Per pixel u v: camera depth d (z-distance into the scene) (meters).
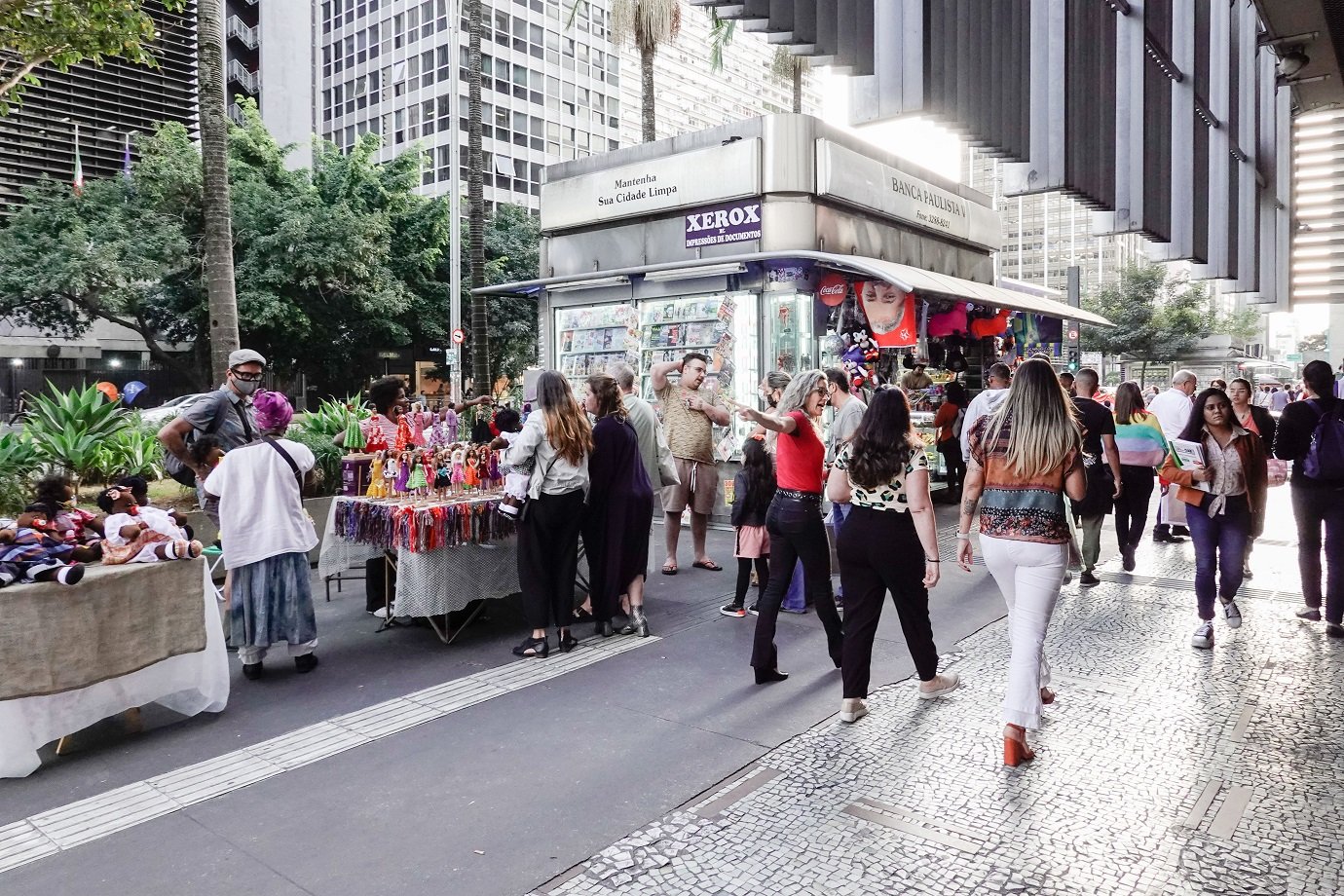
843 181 9.91
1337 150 15.56
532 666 5.17
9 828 3.28
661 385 7.80
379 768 3.77
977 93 6.71
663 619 6.16
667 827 3.21
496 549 5.89
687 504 7.77
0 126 24.45
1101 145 8.40
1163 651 5.27
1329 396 5.59
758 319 9.77
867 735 4.04
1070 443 3.69
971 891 2.77
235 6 48.94
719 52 21.59
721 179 9.87
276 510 4.97
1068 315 13.14
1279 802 3.33
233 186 25.27
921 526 4.15
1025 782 3.53
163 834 3.22
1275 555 8.27
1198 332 35.38
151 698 4.21
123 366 31.95
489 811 3.35
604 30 67.75
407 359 34.66
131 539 4.18
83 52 8.84
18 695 3.71
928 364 12.46
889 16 6.18
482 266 19.95
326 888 2.83
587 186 11.20
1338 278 15.73
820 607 4.82
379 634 5.93
